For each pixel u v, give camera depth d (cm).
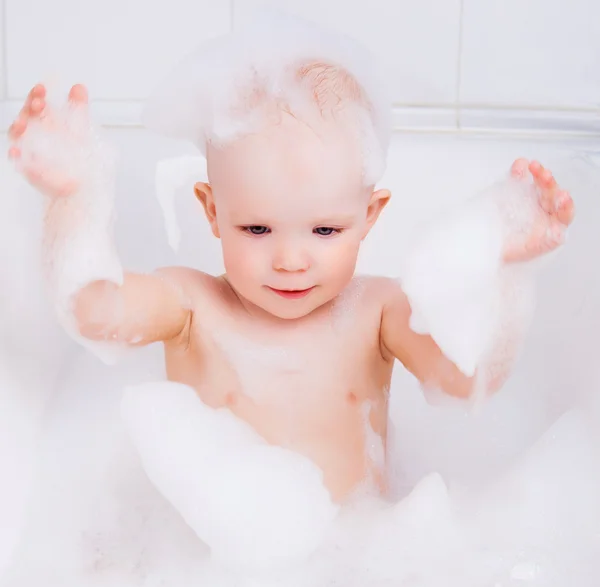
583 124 153
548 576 84
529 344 123
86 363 119
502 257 86
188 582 86
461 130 155
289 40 94
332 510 92
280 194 86
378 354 101
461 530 92
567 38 154
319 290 91
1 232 111
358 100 92
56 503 97
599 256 115
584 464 97
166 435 90
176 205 135
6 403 103
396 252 136
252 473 90
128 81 157
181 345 101
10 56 157
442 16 154
